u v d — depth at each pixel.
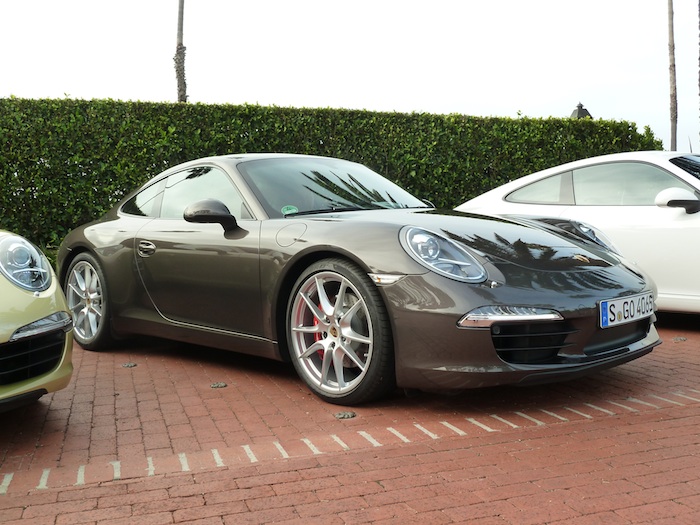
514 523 2.08
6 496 2.36
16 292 2.86
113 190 8.34
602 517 2.10
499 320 2.97
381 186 4.46
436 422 3.07
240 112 8.77
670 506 2.17
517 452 2.66
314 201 3.98
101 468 2.61
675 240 4.90
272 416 3.24
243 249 3.74
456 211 4.10
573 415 3.12
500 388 3.59
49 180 8.16
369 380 3.23
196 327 4.09
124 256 4.47
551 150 10.04
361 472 2.50
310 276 3.44
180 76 11.27
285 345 3.67
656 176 5.18
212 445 2.85
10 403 2.79
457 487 2.34
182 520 2.15
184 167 4.52
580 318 3.13
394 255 3.18
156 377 4.04
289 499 2.28
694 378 3.77
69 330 3.07
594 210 5.34
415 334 3.08
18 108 8.00
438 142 9.57
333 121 9.14
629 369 3.99
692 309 4.86
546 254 3.39
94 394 3.69
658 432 2.86
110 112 8.31
